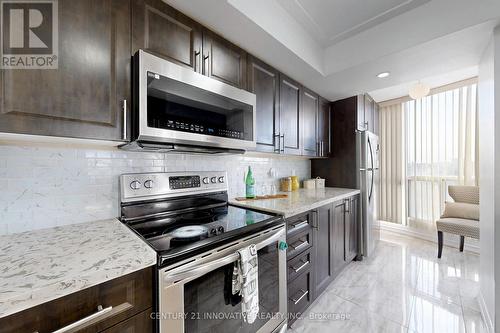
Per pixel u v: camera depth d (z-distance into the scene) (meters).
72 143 1.04
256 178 2.15
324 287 1.87
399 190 3.50
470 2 1.28
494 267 1.31
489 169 1.41
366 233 2.62
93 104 0.88
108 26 0.93
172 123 1.07
